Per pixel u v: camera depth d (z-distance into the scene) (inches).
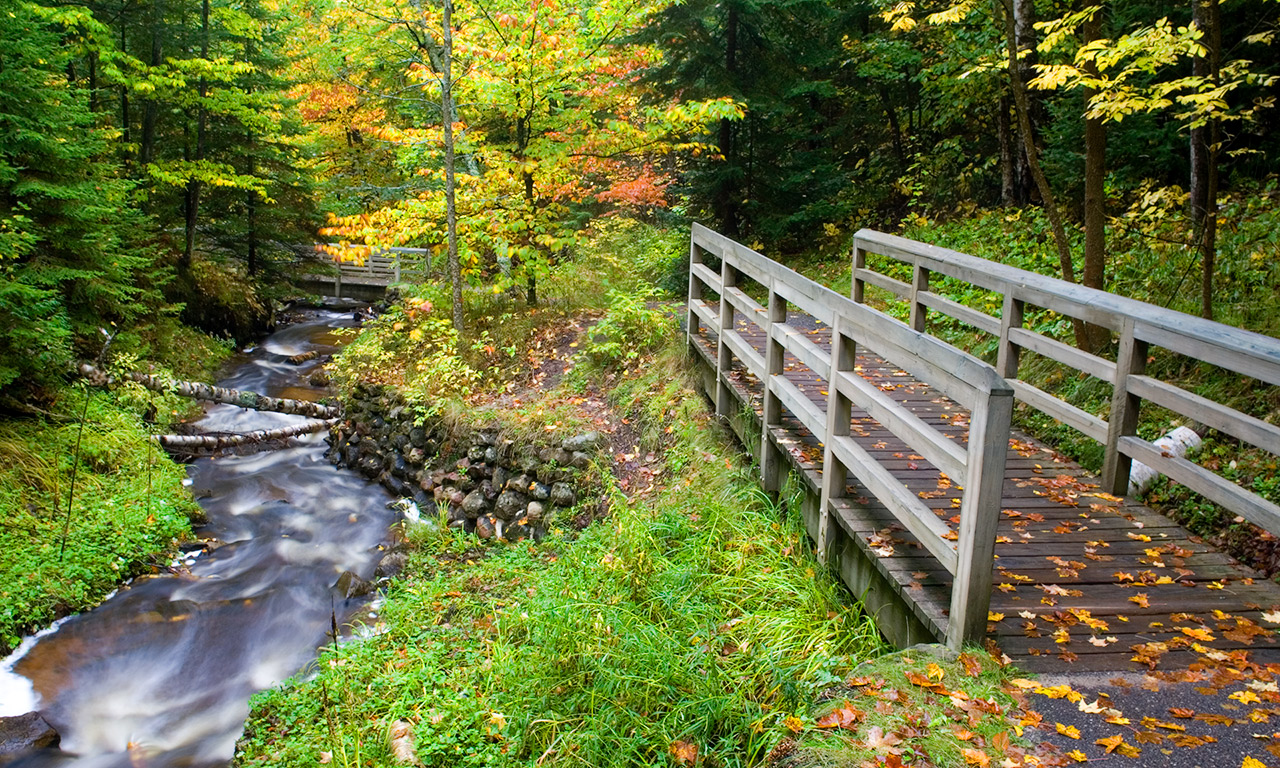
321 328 684.7
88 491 319.9
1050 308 214.2
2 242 309.0
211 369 530.3
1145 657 125.3
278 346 621.0
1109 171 362.6
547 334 403.9
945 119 458.9
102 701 218.7
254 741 186.4
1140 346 185.5
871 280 327.0
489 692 179.8
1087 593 145.6
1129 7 320.5
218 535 322.7
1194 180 277.6
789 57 458.9
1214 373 229.6
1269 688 116.5
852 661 152.5
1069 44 334.3
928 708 116.1
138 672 231.8
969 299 339.3
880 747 108.4
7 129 341.7
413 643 214.5
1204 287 239.0
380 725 176.1
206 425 434.3
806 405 204.5
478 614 226.4
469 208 421.1
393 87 666.2
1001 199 447.8
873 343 164.1
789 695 143.2
